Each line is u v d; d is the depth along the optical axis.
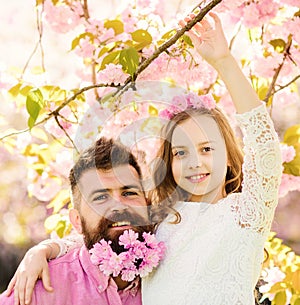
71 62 7.25
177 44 3.24
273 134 2.53
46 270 2.55
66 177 3.90
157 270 2.62
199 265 2.55
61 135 3.49
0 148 7.51
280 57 3.62
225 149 2.67
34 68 3.69
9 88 3.56
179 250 2.60
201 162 2.64
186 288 2.54
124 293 2.63
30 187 3.96
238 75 2.58
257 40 3.77
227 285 2.51
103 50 3.31
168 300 2.56
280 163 2.54
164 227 2.67
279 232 7.46
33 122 2.96
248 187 2.53
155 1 3.66
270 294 3.67
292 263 3.75
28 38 7.57
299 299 3.69
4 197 7.61
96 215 2.58
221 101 3.83
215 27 2.64
